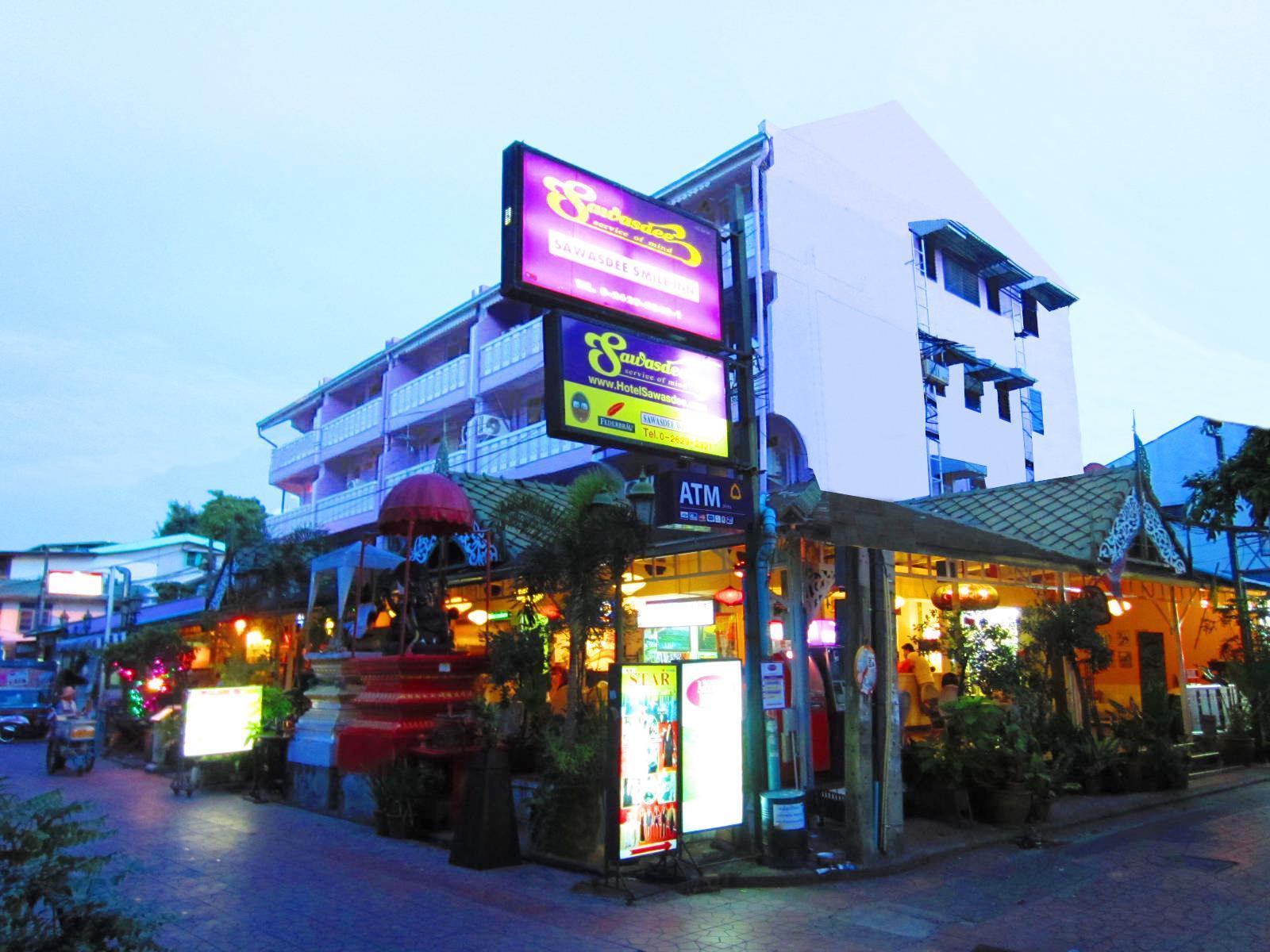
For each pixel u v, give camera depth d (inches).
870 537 366.3
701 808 341.1
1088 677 542.3
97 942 178.5
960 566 568.7
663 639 544.4
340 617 532.4
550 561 389.4
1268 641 652.7
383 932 275.4
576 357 344.5
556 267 345.4
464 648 532.1
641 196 379.9
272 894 318.0
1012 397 1187.3
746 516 364.5
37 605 1754.4
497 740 386.3
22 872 173.3
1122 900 303.3
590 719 386.6
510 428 1067.3
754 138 881.5
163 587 1482.5
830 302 912.9
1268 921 279.3
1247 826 420.5
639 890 316.2
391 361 1275.8
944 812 420.8
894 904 302.8
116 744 851.4
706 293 395.9
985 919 285.6
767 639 369.7
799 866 339.0
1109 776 497.4
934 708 476.7
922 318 1032.2
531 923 283.6
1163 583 646.5
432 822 414.3
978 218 1169.4
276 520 1413.6
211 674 758.5
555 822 364.2
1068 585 580.7
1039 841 384.2
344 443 1314.0
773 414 834.8
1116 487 581.9
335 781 484.1
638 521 382.0
